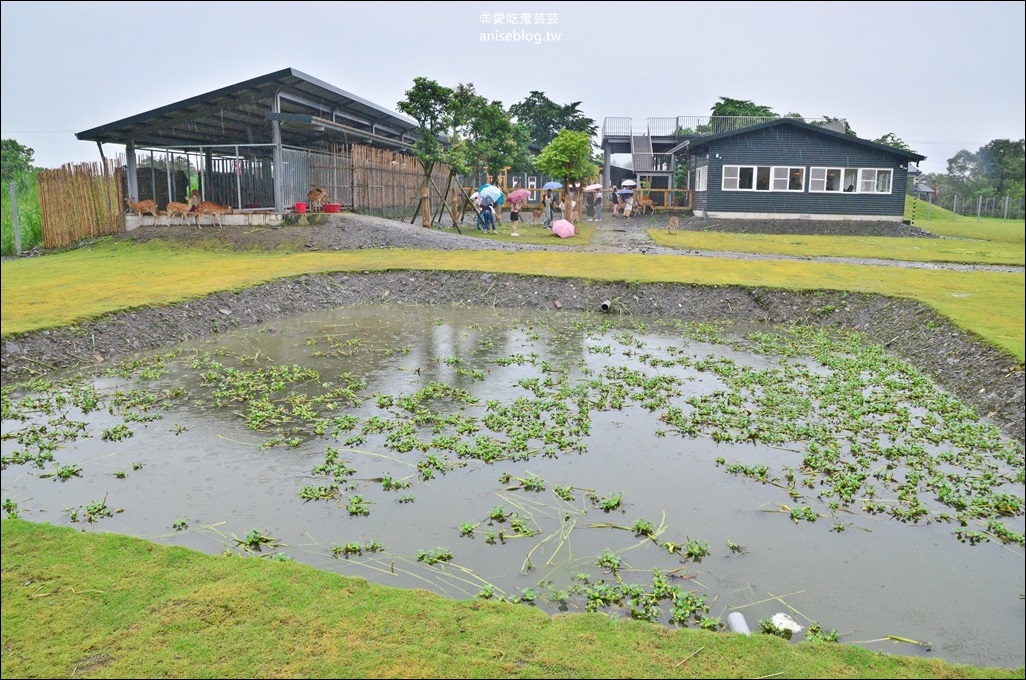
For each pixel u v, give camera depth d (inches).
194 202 848.3
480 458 255.3
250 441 273.1
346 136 1043.3
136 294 477.7
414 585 171.9
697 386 353.4
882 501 223.9
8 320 392.5
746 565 185.0
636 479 239.1
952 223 1310.3
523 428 286.2
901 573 181.8
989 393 317.1
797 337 467.8
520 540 196.5
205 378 358.3
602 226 1107.9
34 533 179.2
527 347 436.5
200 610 145.7
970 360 351.6
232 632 138.5
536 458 256.7
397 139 1343.5
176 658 130.8
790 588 174.4
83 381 349.1
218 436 278.4
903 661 135.0
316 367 384.8
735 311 526.9
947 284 540.4
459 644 136.5
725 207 1181.1
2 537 176.7
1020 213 1430.9
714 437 278.2
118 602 148.6
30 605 147.1
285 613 145.3
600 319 522.9
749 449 267.9
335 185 938.7
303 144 1133.7
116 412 305.7
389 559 184.7
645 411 312.5
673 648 137.3
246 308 503.8
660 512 214.5
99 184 844.0
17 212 839.7
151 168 951.0
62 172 828.0
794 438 278.8
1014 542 198.7
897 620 161.0
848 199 1171.3
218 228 819.4
